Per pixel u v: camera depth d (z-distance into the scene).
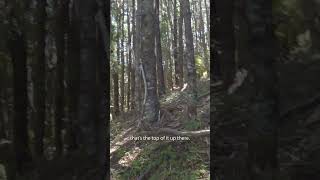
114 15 21.61
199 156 9.20
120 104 23.94
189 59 11.95
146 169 9.52
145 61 11.46
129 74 23.56
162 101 14.77
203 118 10.99
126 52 26.19
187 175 8.56
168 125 11.28
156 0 16.58
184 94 13.57
